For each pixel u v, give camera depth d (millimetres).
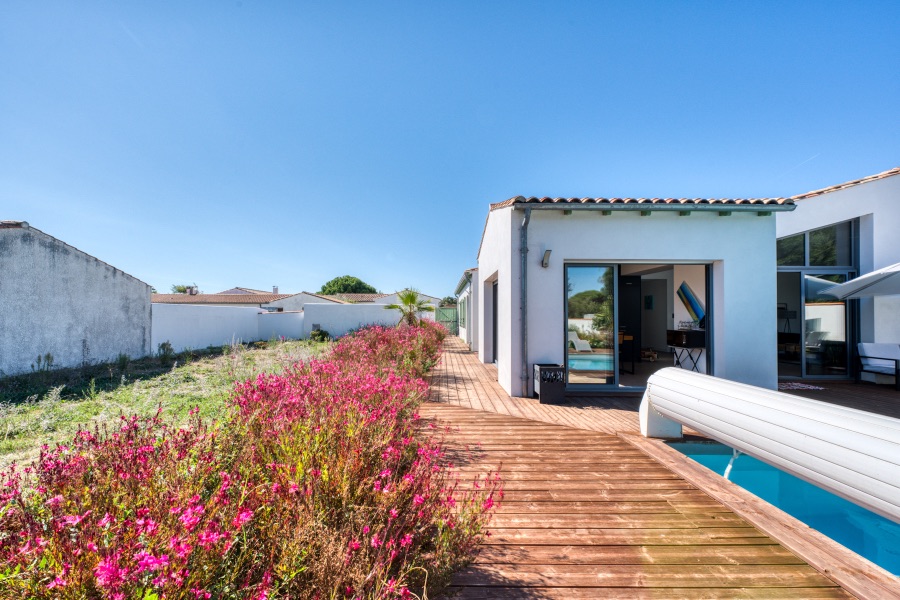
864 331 7781
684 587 2080
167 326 14047
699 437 4461
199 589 1314
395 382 4555
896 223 7574
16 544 1403
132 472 1816
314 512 1813
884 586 2012
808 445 2561
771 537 2520
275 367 7664
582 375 6820
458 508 2682
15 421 4703
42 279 9266
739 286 6457
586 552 2375
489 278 9875
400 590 1541
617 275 6773
